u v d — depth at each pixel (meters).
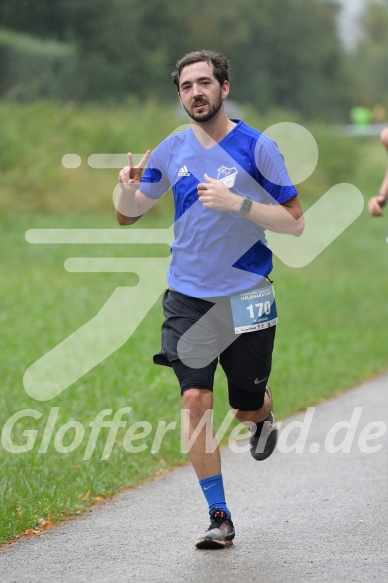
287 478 15.83
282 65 158.00
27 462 16.38
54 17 95.25
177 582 10.88
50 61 90.81
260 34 152.38
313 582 10.80
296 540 12.43
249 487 15.32
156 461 17.06
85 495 14.85
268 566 11.38
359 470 16.20
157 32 114.25
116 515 13.91
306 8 161.75
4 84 84.88
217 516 12.12
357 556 11.73
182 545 12.32
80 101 96.81
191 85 12.39
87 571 11.38
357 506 13.99
